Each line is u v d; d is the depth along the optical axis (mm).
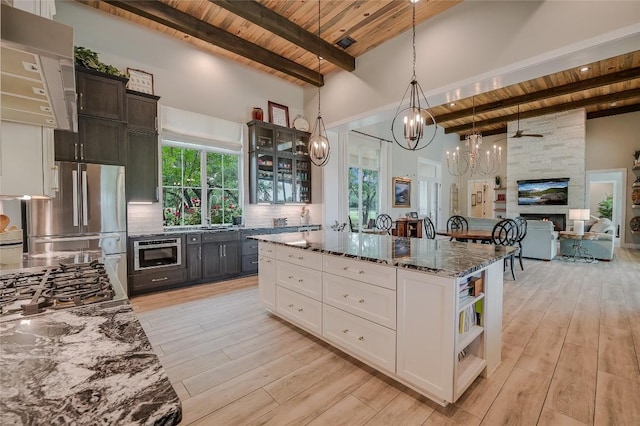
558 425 1658
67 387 587
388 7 3805
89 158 3594
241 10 3582
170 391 589
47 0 1395
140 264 3998
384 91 4621
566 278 4797
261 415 1756
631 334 2756
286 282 2955
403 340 1924
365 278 2150
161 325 3041
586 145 8680
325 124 5695
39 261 1874
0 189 1506
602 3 2750
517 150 9031
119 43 4246
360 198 7484
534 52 3143
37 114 1415
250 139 5523
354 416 1743
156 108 4273
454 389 1709
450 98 4062
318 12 3902
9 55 871
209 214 5238
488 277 2066
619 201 9352
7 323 905
